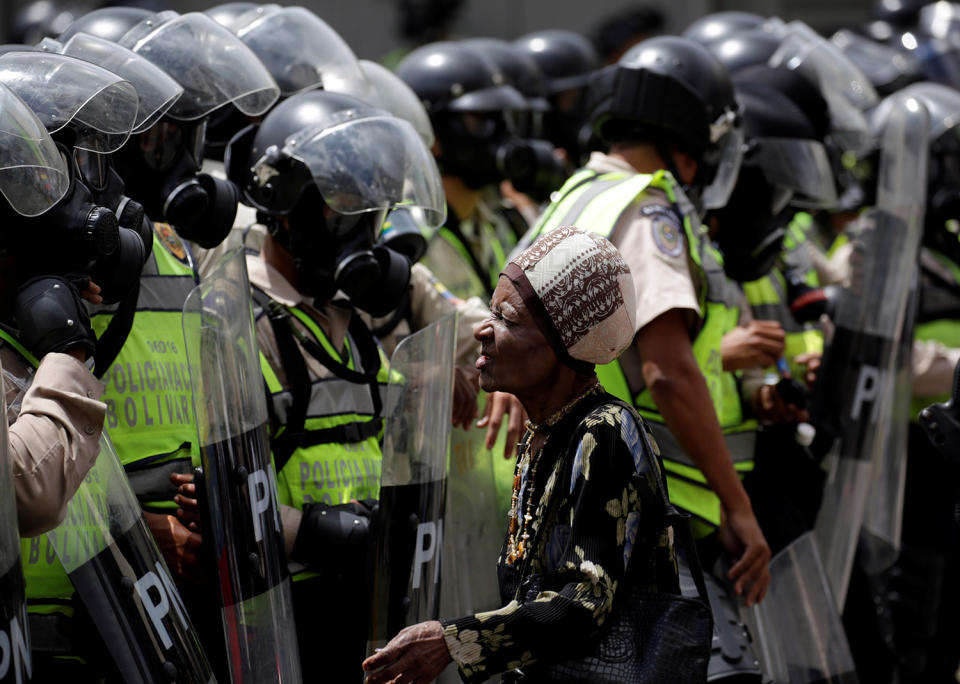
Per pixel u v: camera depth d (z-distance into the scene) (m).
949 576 16.97
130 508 8.94
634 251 11.47
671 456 12.05
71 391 8.26
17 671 7.60
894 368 14.37
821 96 14.23
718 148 12.56
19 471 7.89
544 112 18.34
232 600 9.07
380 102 13.16
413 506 9.90
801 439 13.88
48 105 8.47
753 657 11.43
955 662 17.25
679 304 11.26
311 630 10.38
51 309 8.33
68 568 8.55
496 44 18.03
